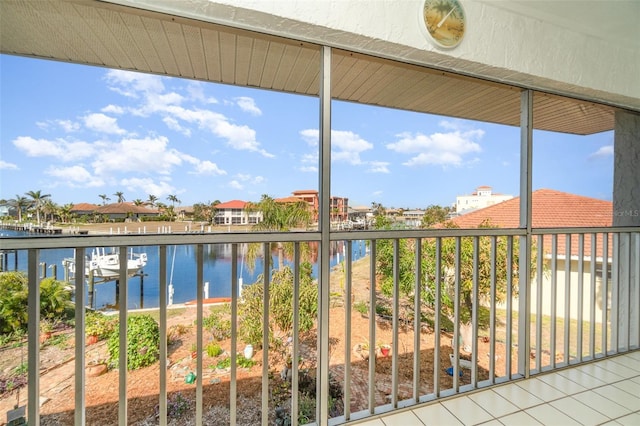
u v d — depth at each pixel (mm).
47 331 3096
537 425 1518
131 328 3404
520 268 2006
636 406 1680
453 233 1779
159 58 2115
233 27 1393
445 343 4812
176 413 2967
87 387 3100
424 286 4586
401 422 1553
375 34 1519
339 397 3514
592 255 2314
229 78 2428
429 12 1622
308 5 1395
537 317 2043
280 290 3879
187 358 3604
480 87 2494
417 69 1811
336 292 4930
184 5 1276
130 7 1257
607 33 2076
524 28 1885
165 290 1251
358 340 4609
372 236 1594
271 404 3230
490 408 1665
